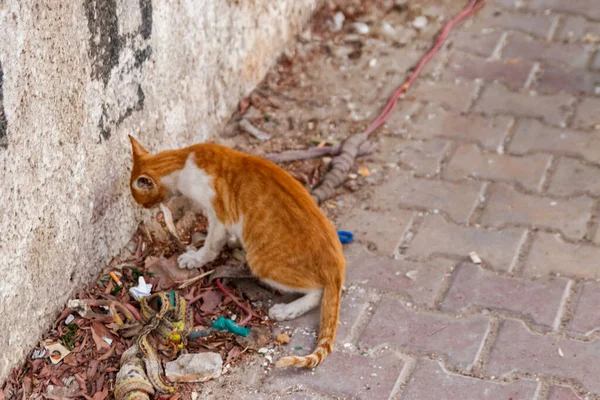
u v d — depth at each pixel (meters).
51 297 2.22
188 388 2.16
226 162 2.26
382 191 2.56
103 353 2.20
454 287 2.32
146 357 2.16
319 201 2.53
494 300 2.29
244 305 2.30
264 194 2.24
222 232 2.31
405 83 2.88
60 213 2.20
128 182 2.38
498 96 2.83
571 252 2.38
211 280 2.34
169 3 2.41
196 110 2.60
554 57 2.95
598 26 3.04
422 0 3.18
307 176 2.60
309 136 2.73
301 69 2.96
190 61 2.54
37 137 2.10
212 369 2.16
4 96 2.02
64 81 2.15
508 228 2.45
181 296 2.30
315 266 2.21
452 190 2.56
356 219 2.50
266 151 2.68
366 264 2.39
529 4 3.16
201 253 2.36
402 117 2.78
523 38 3.03
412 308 2.29
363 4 3.18
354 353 2.21
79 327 2.24
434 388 2.14
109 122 2.29
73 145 2.20
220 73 2.68
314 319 2.27
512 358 2.18
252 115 2.79
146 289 2.31
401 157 2.66
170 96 2.49
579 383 2.13
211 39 2.61
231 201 2.26
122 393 2.10
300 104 2.84
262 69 2.89
